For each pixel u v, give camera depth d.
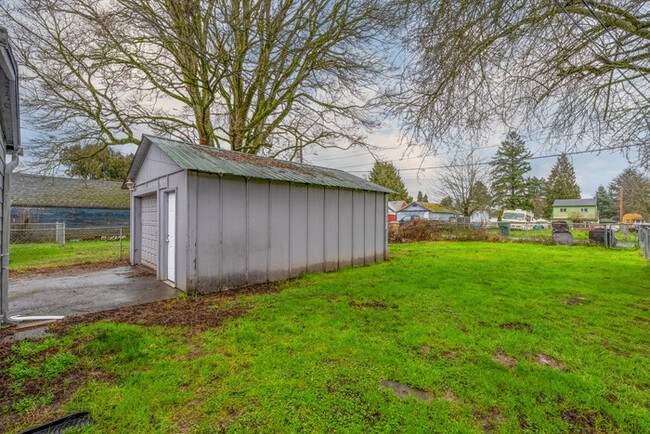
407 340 3.17
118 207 17.83
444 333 3.36
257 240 6.03
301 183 6.89
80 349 2.90
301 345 3.02
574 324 3.71
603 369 2.63
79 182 18.86
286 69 9.68
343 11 8.63
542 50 4.10
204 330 3.45
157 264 6.25
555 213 38.78
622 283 5.93
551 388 2.31
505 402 2.16
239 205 5.75
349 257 8.16
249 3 7.35
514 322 3.79
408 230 16.91
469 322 3.73
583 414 2.05
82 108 9.21
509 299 4.77
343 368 2.59
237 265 5.69
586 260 9.13
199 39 7.44
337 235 7.82
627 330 3.50
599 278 6.39
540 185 40.09
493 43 4.07
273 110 10.59
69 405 2.08
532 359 2.83
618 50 3.85
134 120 9.73
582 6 3.50
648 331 3.49
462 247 13.11
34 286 5.66
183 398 2.18
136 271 7.15
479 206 26.83
